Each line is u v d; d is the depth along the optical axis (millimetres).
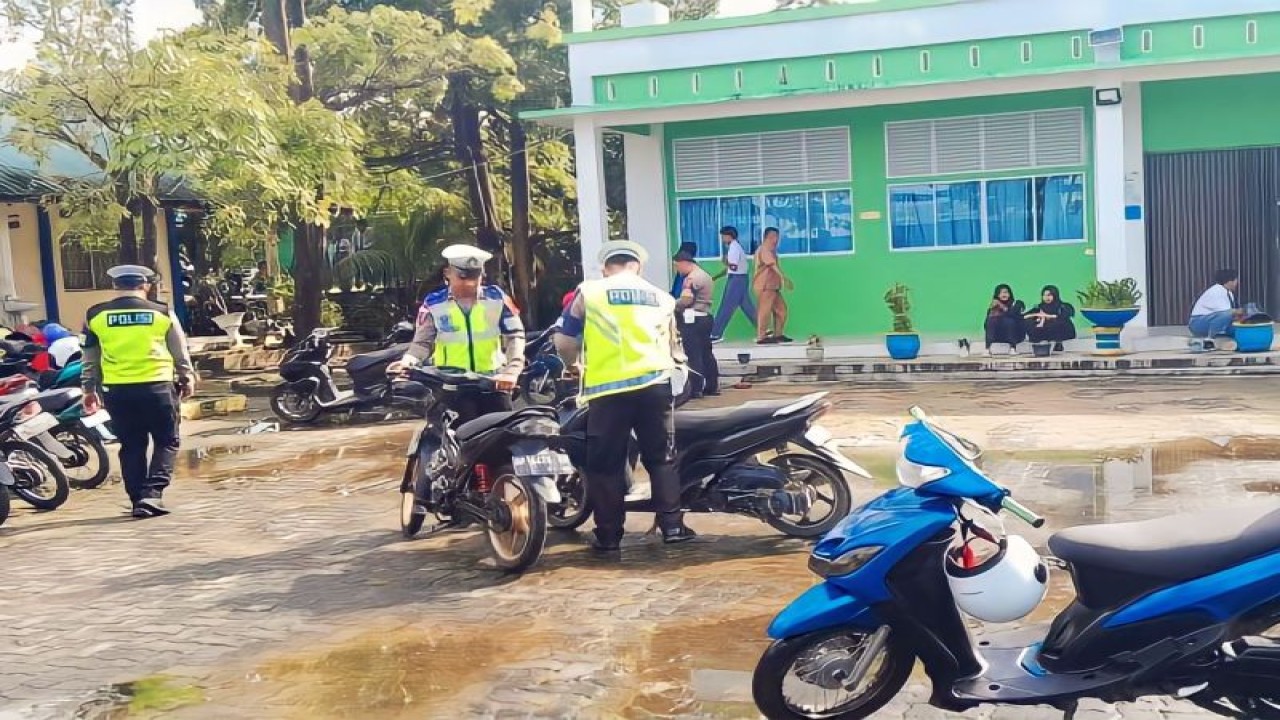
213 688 5027
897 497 4207
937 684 4145
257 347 22016
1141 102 15648
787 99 15383
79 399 9625
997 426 10391
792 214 16984
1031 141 15953
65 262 19688
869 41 15789
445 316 7293
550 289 26078
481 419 6805
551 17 22266
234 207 15109
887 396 12766
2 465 8281
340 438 11938
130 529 8211
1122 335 14422
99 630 5918
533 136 24938
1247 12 13898
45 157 15062
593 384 6695
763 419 6898
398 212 23766
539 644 5363
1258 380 12500
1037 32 15109
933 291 16578
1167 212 16250
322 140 15469
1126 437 9547
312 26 18812
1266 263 16078
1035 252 16109
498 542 6789
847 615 4078
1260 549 3721
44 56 13969
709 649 5176
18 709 4887
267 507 8719
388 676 5055
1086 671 3939
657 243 17422
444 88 20312
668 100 15789
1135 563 3801
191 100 13320
